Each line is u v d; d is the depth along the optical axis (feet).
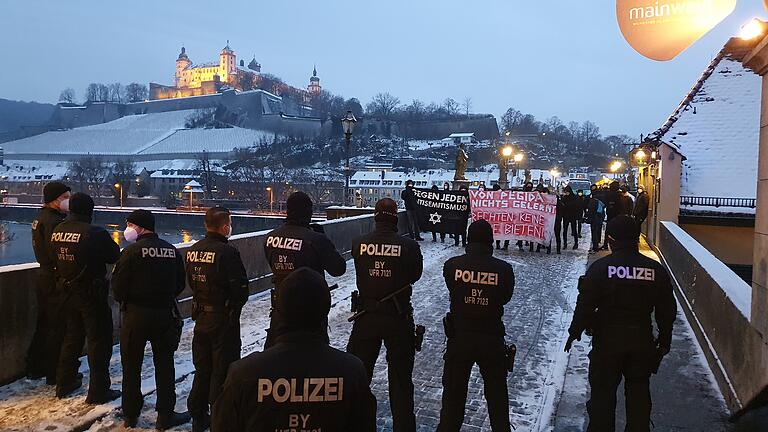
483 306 15.03
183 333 26.40
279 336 7.99
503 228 53.62
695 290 27.58
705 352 23.27
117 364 22.34
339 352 8.11
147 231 17.30
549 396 19.42
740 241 61.46
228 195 391.45
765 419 16.22
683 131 68.64
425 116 622.54
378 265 15.96
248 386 7.58
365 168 461.78
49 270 18.90
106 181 481.05
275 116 623.36
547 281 39.09
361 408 7.86
